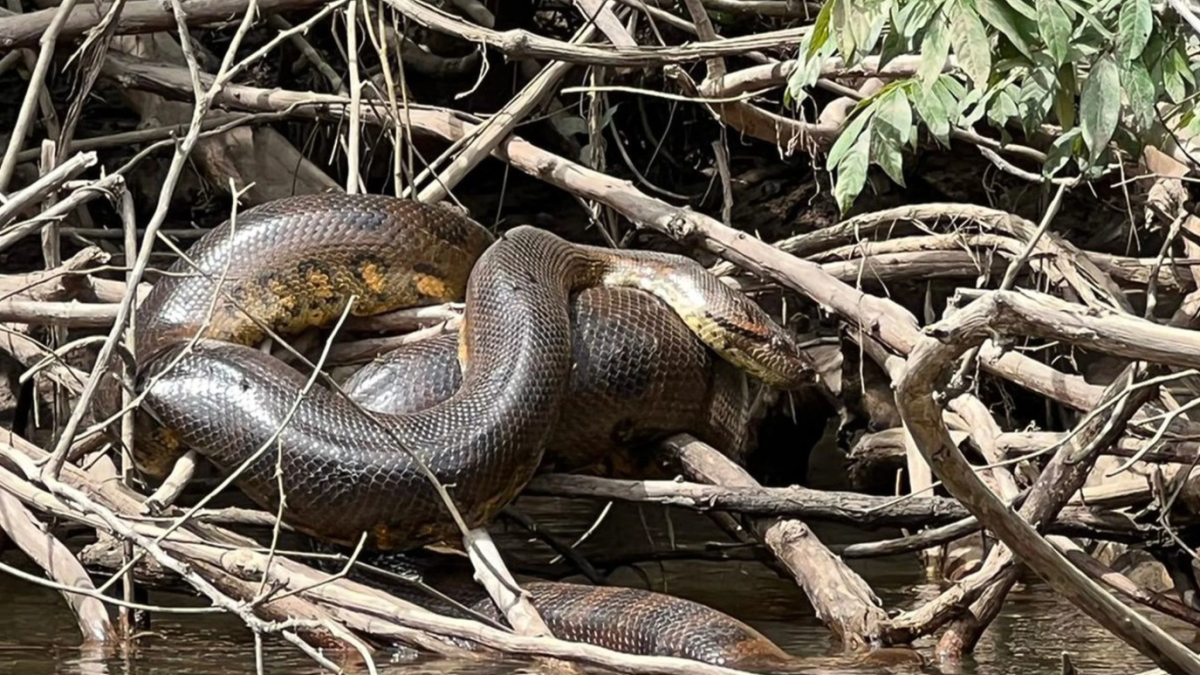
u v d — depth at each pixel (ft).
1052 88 10.92
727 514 12.96
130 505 11.94
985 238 13.80
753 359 12.96
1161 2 10.72
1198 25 10.01
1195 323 13.03
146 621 12.20
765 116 14.52
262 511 12.31
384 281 13.04
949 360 9.61
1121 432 11.70
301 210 12.95
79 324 12.89
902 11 10.73
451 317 13.05
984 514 10.12
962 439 12.98
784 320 14.49
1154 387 11.54
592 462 12.89
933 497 12.21
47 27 14.12
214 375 12.01
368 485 11.73
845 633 11.78
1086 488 12.49
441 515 11.80
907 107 11.09
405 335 13.11
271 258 12.82
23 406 14.32
